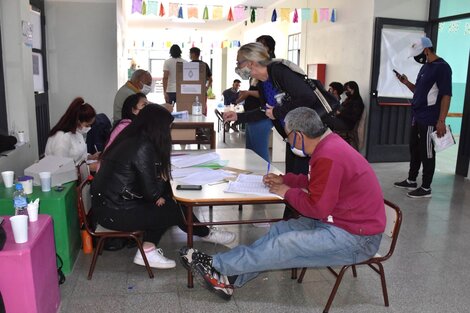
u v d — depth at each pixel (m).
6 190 2.50
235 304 2.30
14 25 3.36
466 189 4.68
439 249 3.09
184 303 2.30
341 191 2.03
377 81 5.94
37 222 2.00
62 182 2.67
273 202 2.21
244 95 4.20
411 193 4.37
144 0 6.20
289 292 2.44
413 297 2.42
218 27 15.96
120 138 2.46
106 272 2.62
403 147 6.21
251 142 4.15
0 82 3.38
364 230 2.03
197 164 2.85
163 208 2.51
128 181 2.40
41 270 1.91
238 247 2.21
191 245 2.33
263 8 10.02
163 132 2.38
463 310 2.30
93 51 5.59
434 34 6.04
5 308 1.78
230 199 2.18
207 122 4.52
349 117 5.71
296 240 2.06
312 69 7.75
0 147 3.06
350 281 2.59
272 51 3.45
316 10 6.82
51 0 5.38
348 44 6.57
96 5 5.50
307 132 2.02
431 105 4.22
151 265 2.61
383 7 5.86
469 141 5.14
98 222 2.52
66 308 2.22
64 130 3.13
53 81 5.55
